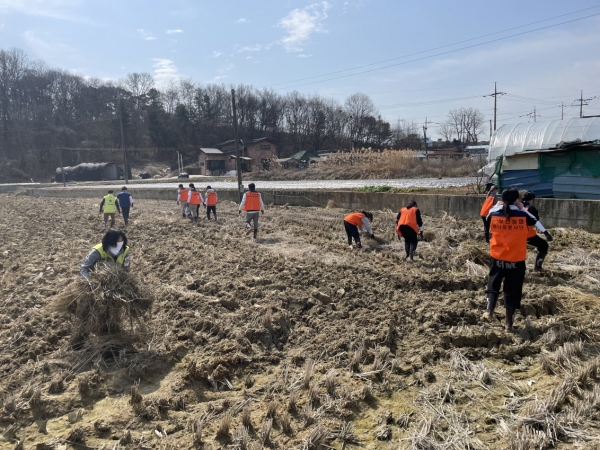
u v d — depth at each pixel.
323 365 5.04
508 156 15.30
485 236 11.17
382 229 13.38
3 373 4.87
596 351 5.03
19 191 44.97
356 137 93.81
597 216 12.05
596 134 15.96
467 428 3.85
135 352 5.30
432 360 5.09
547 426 3.72
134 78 108.81
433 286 7.32
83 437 3.78
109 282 5.34
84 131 93.12
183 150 96.44
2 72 84.69
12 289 7.75
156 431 3.89
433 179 30.27
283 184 35.34
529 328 5.61
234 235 13.25
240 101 99.75
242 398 4.44
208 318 6.15
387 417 4.05
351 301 6.70
